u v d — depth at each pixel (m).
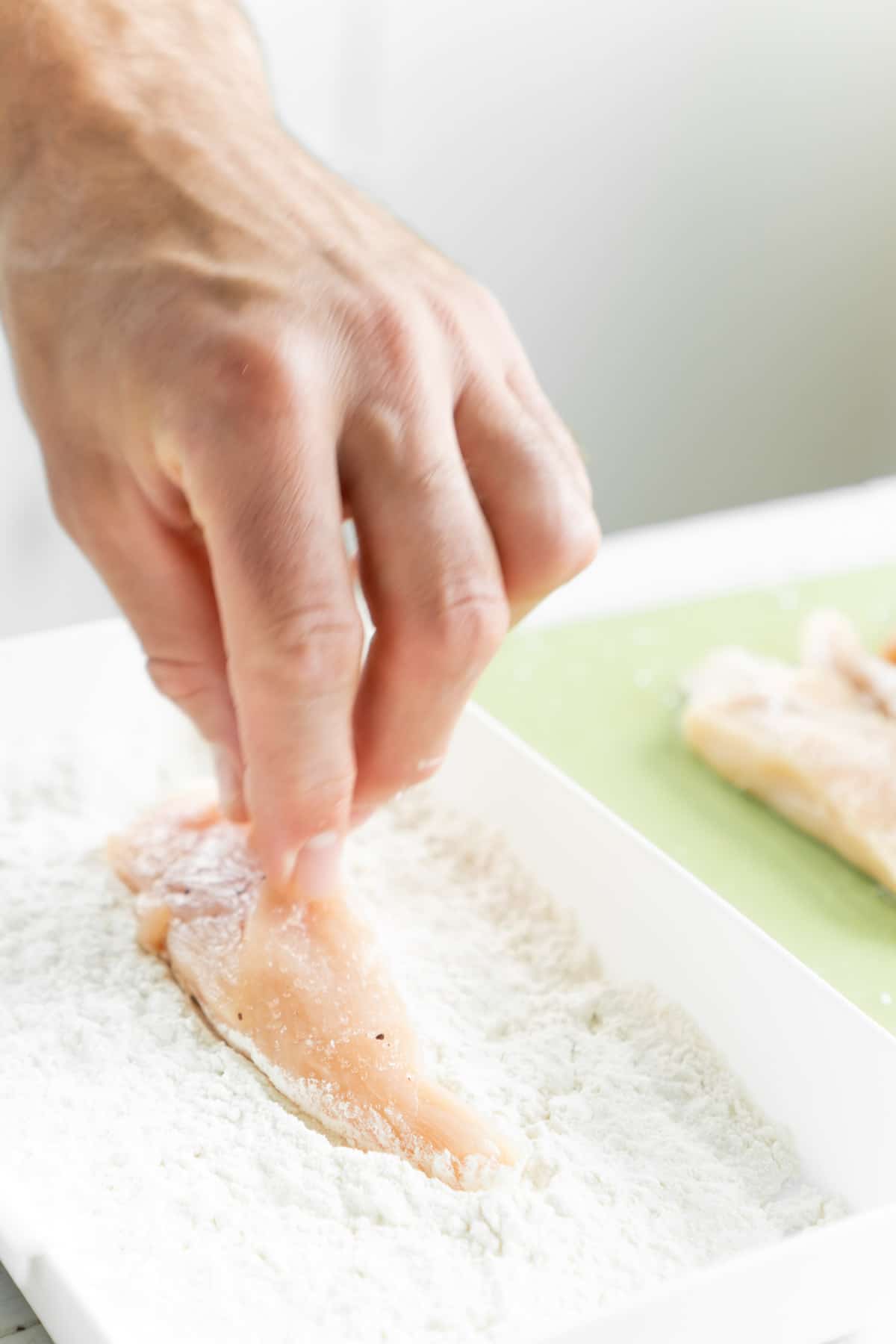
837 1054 0.45
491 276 1.12
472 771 0.54
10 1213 0.41
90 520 0.46
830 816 0.57
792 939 0.54
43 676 0.55
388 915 0.51
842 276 1.24
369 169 1.05
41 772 0.54
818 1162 0.45
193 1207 0.43
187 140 0.46
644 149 1.13
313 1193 0.43
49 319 0.45
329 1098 0.46
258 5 0.96
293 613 0.42
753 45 1.12
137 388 0.43
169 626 0.47
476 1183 0.44
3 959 0.48
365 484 0.43
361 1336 0.41
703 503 1.27
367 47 1.02
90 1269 0.41
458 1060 0.47
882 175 1.21
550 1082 0.47
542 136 1.09
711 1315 0.40
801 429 1.28
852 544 0.76
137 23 0.48
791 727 0.59
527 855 0.52
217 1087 0.46
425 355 0.43
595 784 0.60
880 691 0.61
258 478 0.42
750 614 0.69
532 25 1.05
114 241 0.45
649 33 1.09
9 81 0.46
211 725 0.48
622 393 1.21
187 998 0.48
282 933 0.48
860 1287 0.41
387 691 0.45
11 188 0.46
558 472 0.45
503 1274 0.42
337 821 0.45
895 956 0.54
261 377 0.42
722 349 1.22
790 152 1.17
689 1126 0.46
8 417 0.95
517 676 0.64
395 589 0.43
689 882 0.48
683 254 1.18
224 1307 0.41
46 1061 0.46
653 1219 0.44
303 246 0.44
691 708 0.61
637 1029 0.48
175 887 0.50
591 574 0.71
